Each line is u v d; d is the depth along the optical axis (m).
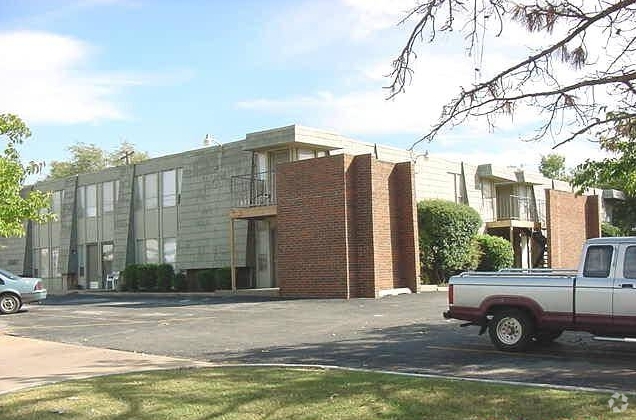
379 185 23.39
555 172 52.34
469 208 28.34
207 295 26.44
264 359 11.31
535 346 11.59
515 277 10.95
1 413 7.75
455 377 9.06
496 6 7.60
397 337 13.09
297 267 23.69
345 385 8.48
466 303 11.34
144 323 17.17
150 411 7.57
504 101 7.89
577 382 8.59
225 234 28.92
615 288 10.12
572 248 36.72
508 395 7.66
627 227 46.72
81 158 64.62
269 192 26.42
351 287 22.58
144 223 33.38
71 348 13.29
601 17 7.42
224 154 29.25
